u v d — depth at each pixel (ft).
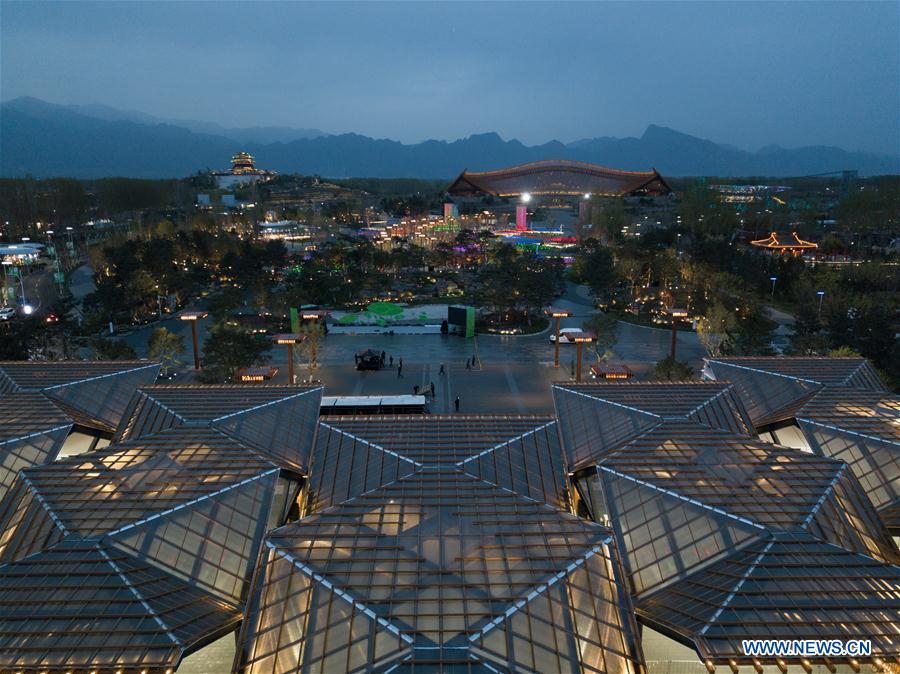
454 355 329.72
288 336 272.10
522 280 403.13
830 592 89.61
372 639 79.30
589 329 318.65
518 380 288.10
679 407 162.81
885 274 438.40
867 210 651.66
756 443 140.26
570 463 145.38
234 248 575.79
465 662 75.66
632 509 116.78
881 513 130.72
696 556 101.96
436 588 88.22
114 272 449.89
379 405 238.68
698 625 84.23
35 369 197.88
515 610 83.97
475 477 127.54
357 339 363.15
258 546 111.04
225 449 139.64
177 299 444.96
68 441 174.29
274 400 169.78
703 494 116.88
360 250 567.18
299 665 78.43
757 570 94.43
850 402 170.09
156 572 98.02
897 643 80.69
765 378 191.93
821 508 112.16
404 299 466.29
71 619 85.61
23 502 118.11
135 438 146.82
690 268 448.24
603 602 90.53
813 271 464.24
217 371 269.64
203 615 91.20
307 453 149.59
